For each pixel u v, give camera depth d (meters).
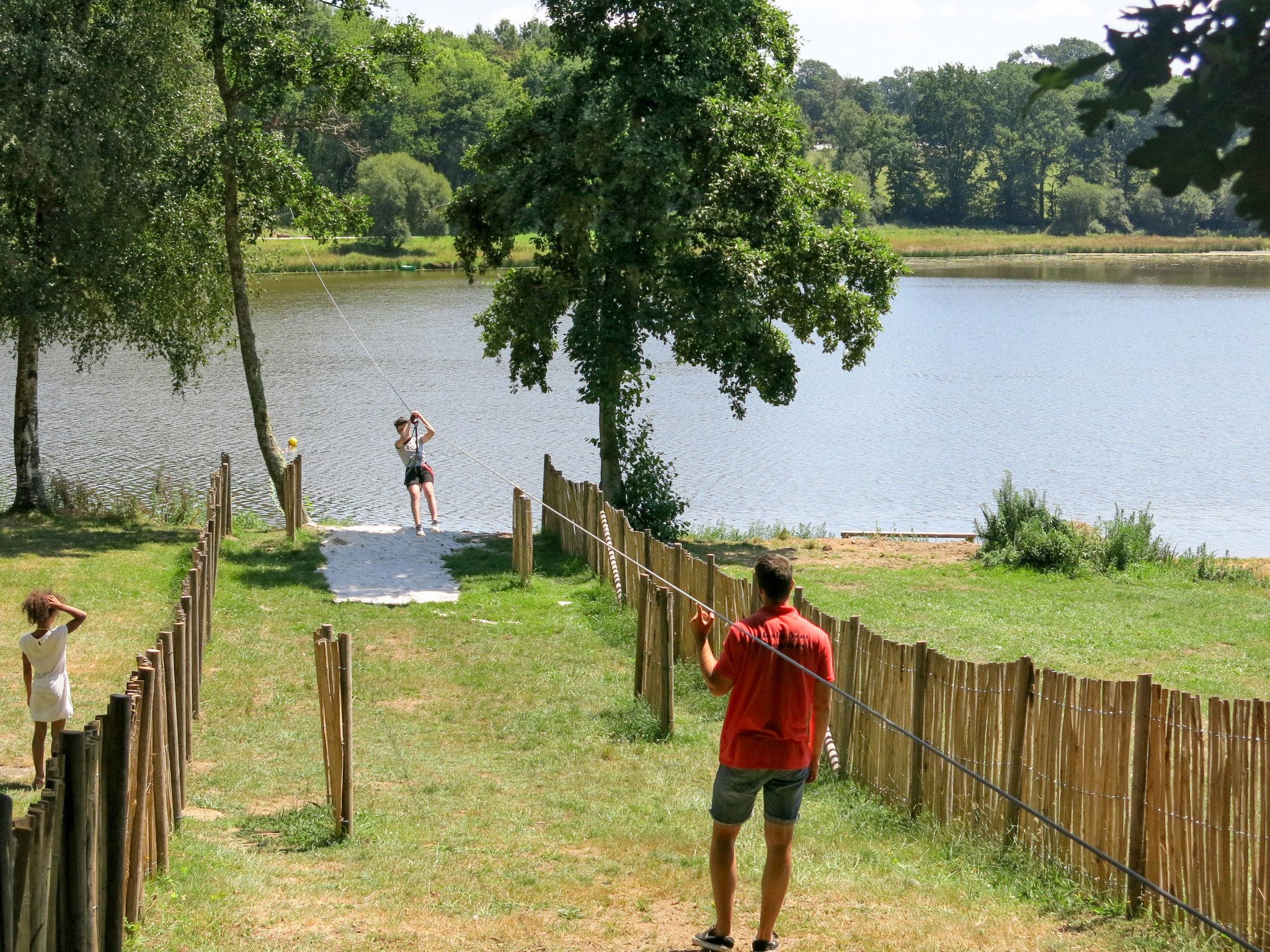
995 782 9.95
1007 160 169.75
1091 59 2.48
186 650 12.12
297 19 26.27
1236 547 29.59
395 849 9.73
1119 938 7.96
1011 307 92.12
